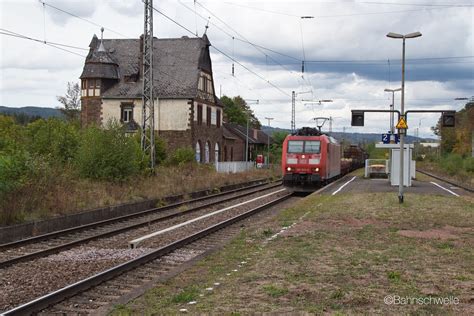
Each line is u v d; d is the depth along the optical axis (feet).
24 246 50.47
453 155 205.87
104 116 177.68
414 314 25.11
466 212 68.44
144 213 76.69
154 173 105.81
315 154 112.37
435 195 94.17
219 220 70.13
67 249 48.60
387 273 33.83
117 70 181.68
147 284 33.71
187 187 108.58
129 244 49.90
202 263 39.73
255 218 72.54
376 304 26.86
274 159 252.21
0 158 62.85
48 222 60.95
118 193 83.87
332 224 57.72
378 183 128.47
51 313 28.30
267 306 26.68
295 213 69.82
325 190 106.22
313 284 31.17
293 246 44.29
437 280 31.94
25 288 33.83
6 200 58.34
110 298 31.42
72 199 70.38
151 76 106.52
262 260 38.68
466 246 43.73
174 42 186.09
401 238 47.91
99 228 63.31
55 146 91.86
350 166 204.13
